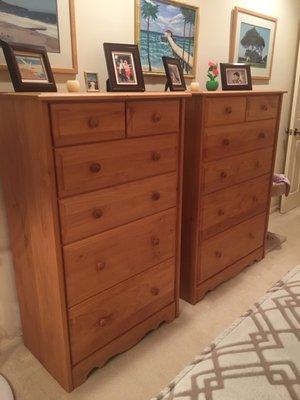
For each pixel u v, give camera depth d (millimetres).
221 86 2301
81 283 1442
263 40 2822
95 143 1314
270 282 2426
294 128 3457
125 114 1385
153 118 1501
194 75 2334
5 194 1542
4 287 1729
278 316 984
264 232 2674
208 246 2131
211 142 1893
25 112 1216
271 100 2252
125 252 1584
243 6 2553
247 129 2123
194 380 817
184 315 2070
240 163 2158
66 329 1445
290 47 3211
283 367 810
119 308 1649
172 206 1757
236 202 2240
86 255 1423
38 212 1341
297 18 3164
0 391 1538
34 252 1459
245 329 954
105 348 1642
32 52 1356
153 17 1980
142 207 1591
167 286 1899
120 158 1421
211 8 2314
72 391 1551
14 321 1811
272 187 2611
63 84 1695
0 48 1437
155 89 2143
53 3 1556
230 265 2387
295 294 1078
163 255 1803
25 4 1466
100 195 1396
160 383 1597
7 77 1491
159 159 1593
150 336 1895
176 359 1736
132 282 1673
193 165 1897
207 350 929
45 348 1624
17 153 1346
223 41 2486
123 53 1603
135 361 1725
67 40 1645
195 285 2131
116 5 1803
